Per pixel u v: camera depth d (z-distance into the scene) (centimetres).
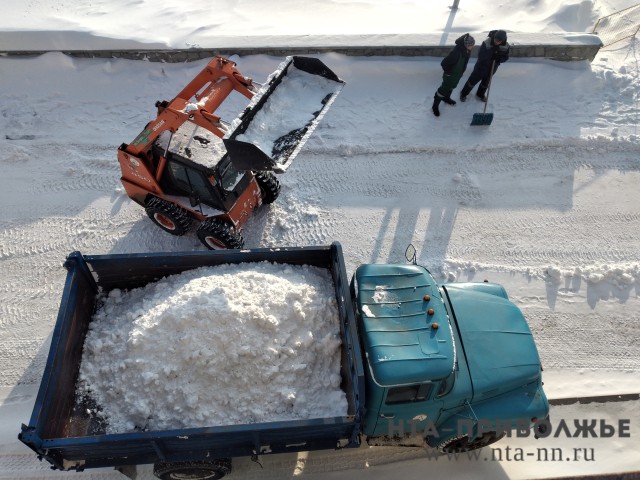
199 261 634
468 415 548
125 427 544
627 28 1098
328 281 649
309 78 725
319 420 485
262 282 604
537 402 558
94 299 640
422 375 501
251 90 730
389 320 540
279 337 566
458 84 1042
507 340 571
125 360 561
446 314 551
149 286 653
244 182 753
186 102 696
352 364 527
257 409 544
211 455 528
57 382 519
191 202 746
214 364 543
